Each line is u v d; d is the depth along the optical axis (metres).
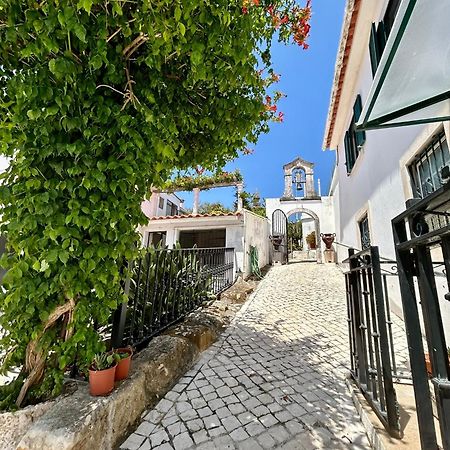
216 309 4.66
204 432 1.85
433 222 2.84
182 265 3.94
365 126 2.06
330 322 4.28
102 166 1.66
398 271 1.54
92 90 1.66
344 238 8.34
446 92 1.76
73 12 1.34
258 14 2.49
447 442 1.10
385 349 1.72
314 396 2.31
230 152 3.06
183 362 2.74
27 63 1.73
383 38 4.24
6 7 1.42
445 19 1.25
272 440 1.78
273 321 4.35
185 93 2.37
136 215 1.98
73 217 1.57
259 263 9.93
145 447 1.71
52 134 1.62
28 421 1.58
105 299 1.89
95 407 1.62
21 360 1.83
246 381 2.54
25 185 1.58
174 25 1.57
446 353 1.20
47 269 1.58
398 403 1.98
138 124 1.84
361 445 1.74
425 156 3.30
